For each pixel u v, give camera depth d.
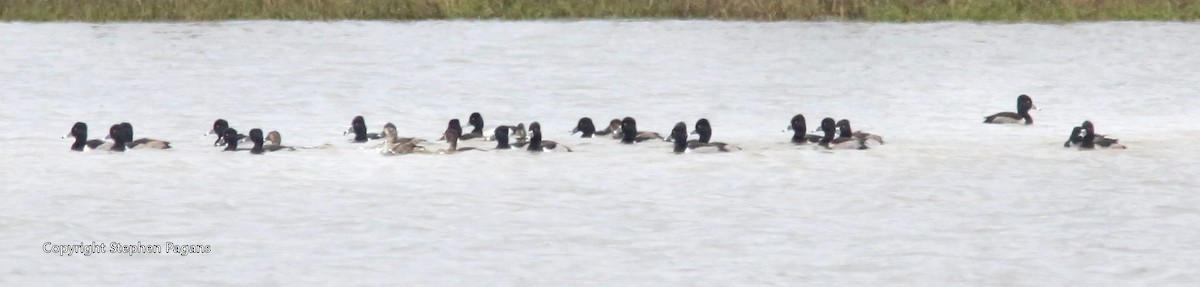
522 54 43.69
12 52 43.31
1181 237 18.56
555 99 34.41
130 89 35.66
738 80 38.25
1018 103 29.91
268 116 31.05
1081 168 23.73
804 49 45.22
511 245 18.17
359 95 34.84
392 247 18.06
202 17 53.53
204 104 32.97
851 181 22.58
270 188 21.92
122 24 52.03
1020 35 48.38
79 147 25.45
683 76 39.03
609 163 24.16
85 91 35.16
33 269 16.88
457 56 43.06
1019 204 20.77
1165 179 22.64
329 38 47.75
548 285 16.30
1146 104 33.47
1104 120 30.53
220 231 18.95
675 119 31.14
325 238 18.56
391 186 22.11
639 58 42.84
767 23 52.41
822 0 54.16
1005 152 25.48
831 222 19.59
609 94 35.38
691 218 19.80
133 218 19.75
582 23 52.41
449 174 23.11
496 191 21.67
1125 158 24.73
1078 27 50.78
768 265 17.17
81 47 44.97
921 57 43.16
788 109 32.84
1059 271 16.91
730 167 23.77
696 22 52.62
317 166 23.84
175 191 21.66
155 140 25.89
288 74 38.88
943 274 16.78
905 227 19.27
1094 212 20.17
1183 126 29.34
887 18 53.25
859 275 16.75
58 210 20.23
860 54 44.03
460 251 17.84
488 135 27.12
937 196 21.41
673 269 16.98
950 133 28.22
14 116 30.66
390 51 44.31
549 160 24.45
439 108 32.78
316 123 29.94
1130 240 18.41
